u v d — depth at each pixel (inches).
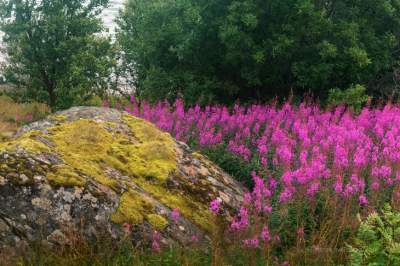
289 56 705.0
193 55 763.4
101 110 413.1
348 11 747.4
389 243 220.1
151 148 344.8
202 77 767.7
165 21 762.2
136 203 277.1
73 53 1058.7
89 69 1027.3
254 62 716.7
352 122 460.4
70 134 327.6
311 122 450.9
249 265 241.6
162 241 263.1
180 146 382.6
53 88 1125.1
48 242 240.2
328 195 284.8
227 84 760.3
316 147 349.1
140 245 255.6
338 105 634.2
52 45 1073.5
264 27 723.4
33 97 1110.4
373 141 435.8
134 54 941.8
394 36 751.1
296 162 350.0
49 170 263.1
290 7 695.1
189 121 502.9
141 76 946.1
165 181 316.2
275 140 406.0
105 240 249.4
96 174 283.6
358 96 655.8
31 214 243.9
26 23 1031.6
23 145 275.6
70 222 249.1
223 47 756.6
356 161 322.0
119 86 1034.7
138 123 394.0
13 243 234.7
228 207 323.3
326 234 261.3
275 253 262.4
